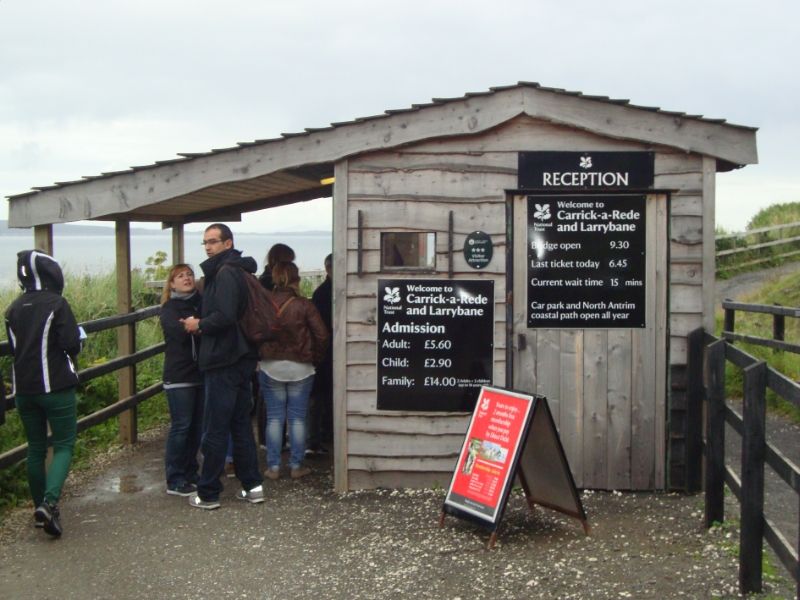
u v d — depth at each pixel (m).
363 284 6.95
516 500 6.64
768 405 10.05
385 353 6.96
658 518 6.19
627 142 6.78
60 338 5.87
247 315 6.48
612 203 6.80
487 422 6.01
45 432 6.13
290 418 7.42
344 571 5.34
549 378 6.88
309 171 7.32
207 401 6.49
